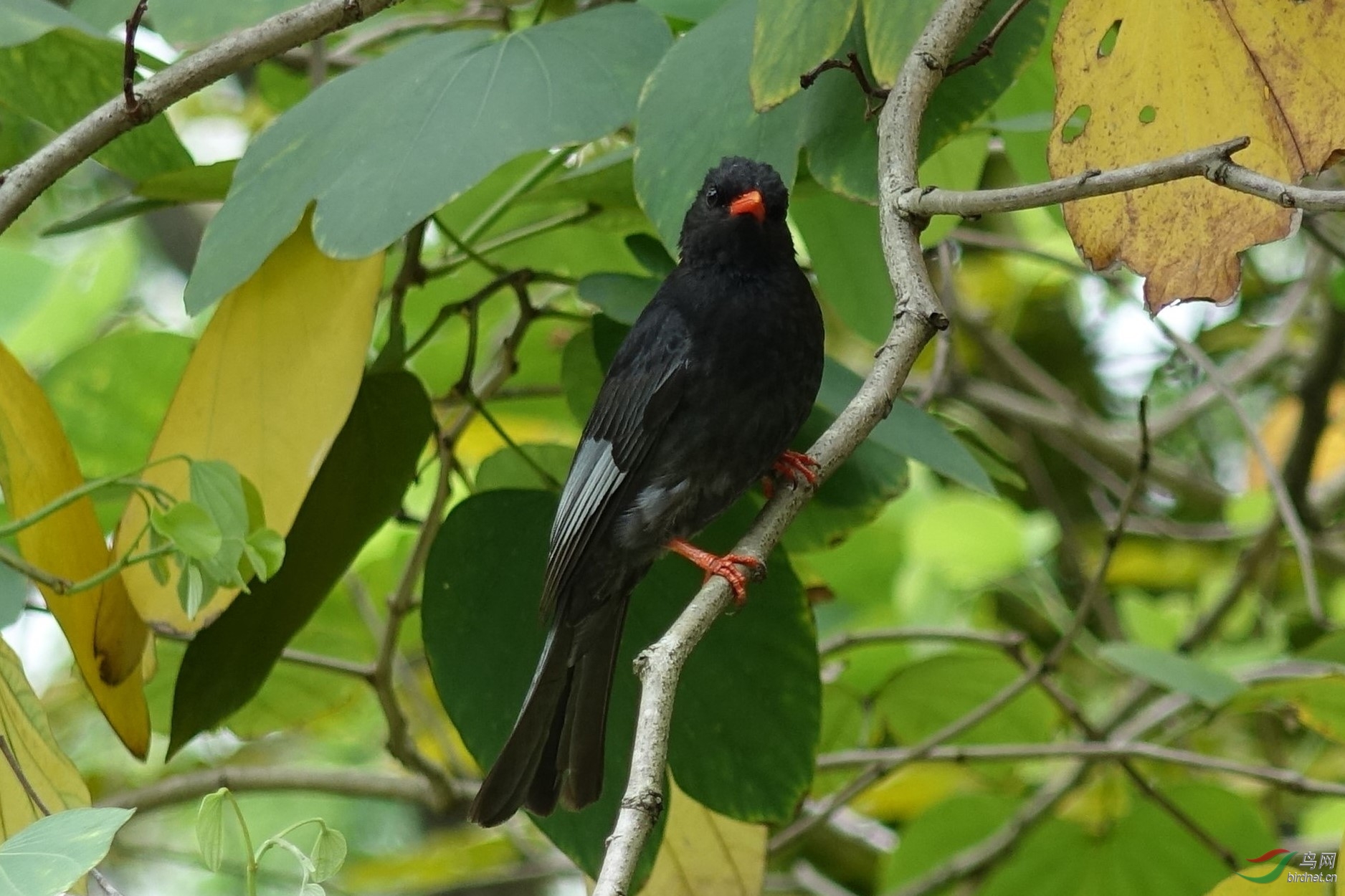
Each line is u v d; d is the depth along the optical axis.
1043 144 10.83
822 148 7.77
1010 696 11.62
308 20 7.97
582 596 8.82
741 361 8.75
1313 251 14.84
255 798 15.30
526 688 8.48
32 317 13.91
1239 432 18.52
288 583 8.69
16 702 7.16
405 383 8.75
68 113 9.84
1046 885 11.70
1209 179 5.91
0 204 7.88
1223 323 17.58
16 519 7.80
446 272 9.47
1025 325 18.94
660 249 9.60
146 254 16.45
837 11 7.32
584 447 8.90
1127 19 7.12
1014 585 14.02
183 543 6.87
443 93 7.74
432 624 8.47
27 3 8.23
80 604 7.92
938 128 7.87
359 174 7.48
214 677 8.48
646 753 5.80
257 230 7.63
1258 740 14.91
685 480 8.89
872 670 12.80
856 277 10.20
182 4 8.65
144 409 10.25
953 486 15.27
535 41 8.12
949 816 12.42
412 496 13.41
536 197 9.30
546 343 11.62
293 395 8.03
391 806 15.68
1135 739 12.48
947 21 7.36
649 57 8.02
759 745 8.47
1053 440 16.16
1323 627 11.43
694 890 9.16
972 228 17.34
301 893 5.62
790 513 7.68
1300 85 7.00
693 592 8.98
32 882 4.95
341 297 8.06
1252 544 14.38
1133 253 7.31
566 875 14.23
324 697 11.94
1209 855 11.36
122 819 5.30
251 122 16.06
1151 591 17.08
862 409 7.08
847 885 16.36
